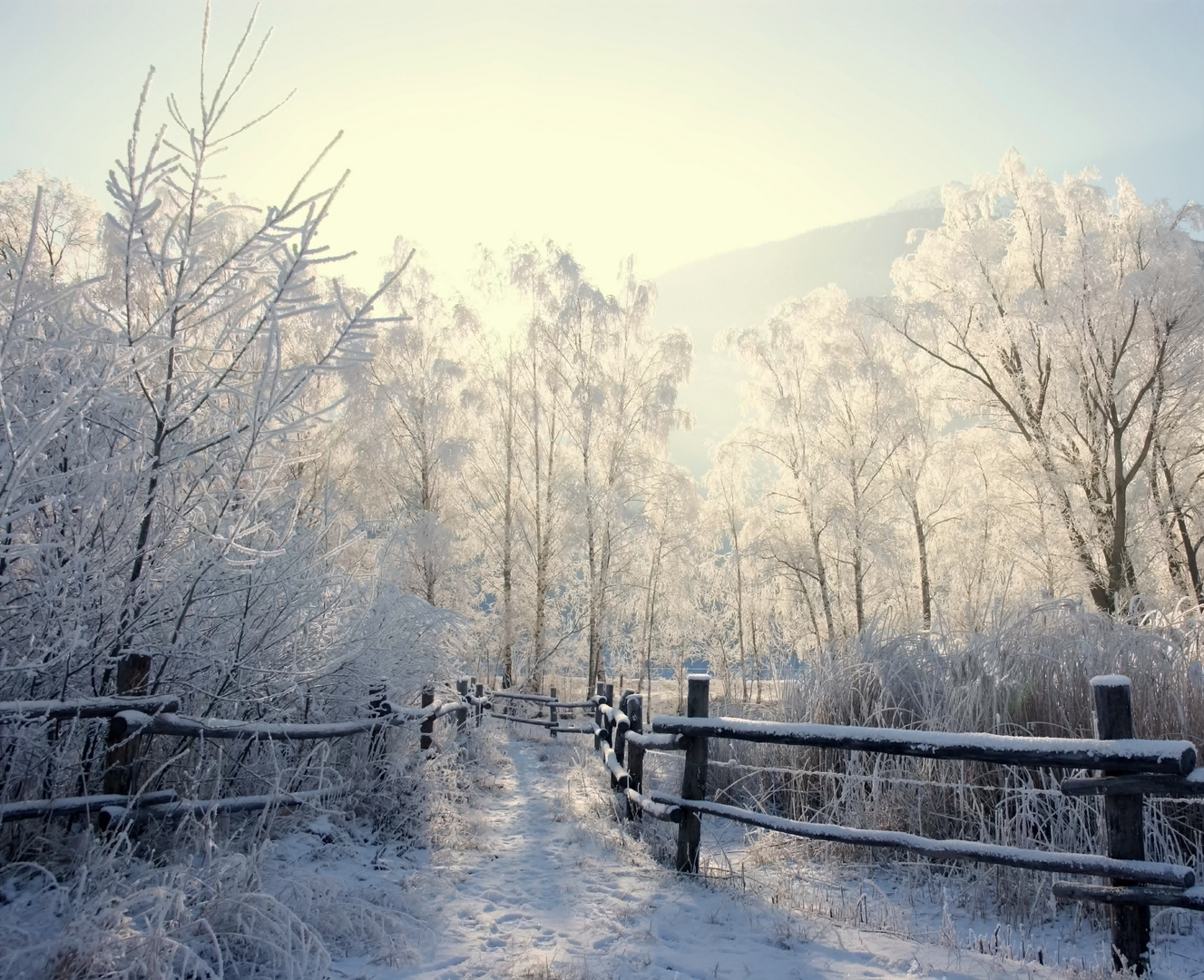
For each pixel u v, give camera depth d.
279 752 5.03
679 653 29.17
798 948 3.51
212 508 4.07
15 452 2.86
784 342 22.89
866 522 21.02
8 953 2.59
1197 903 3.00
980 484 22.58
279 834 4.48
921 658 6.18
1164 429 17.59
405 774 5.64
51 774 3.57
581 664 24.50
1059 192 19.78
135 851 3.54
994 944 3.51
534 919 3.85
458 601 20.72
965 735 3.59
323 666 4.80
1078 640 5.57
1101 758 3.21
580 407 22.64
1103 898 3.20
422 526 19.05
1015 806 4.77
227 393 3.97
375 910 3.52
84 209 14.11
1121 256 18.30
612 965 3.26
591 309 23.11
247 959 2.99
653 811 4.92
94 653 3.73
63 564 3.67
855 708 6.16
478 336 24.33
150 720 3.49
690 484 24.34
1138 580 17.83
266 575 4.46
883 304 21.84
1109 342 17.42
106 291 4.17
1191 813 4.41
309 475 10.23
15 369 3.23
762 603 27.66
